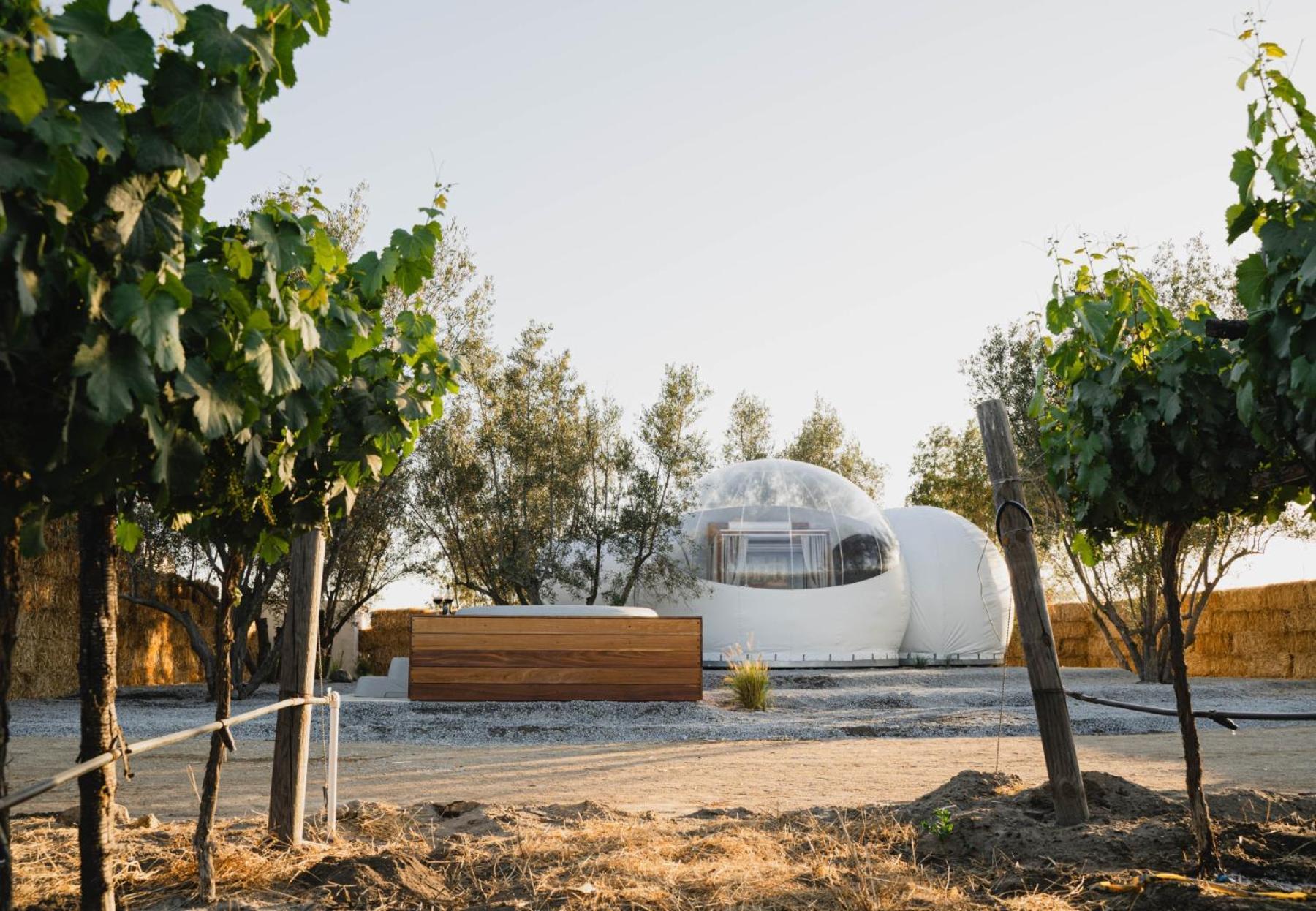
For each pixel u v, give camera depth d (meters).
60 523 16.73
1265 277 3.41
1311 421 3.57
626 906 3.57
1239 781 7.14
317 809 5.83
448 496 19.81
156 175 2.31
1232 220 3.46
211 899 3.67
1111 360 4.42
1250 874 3.85
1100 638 25.77
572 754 9.79
